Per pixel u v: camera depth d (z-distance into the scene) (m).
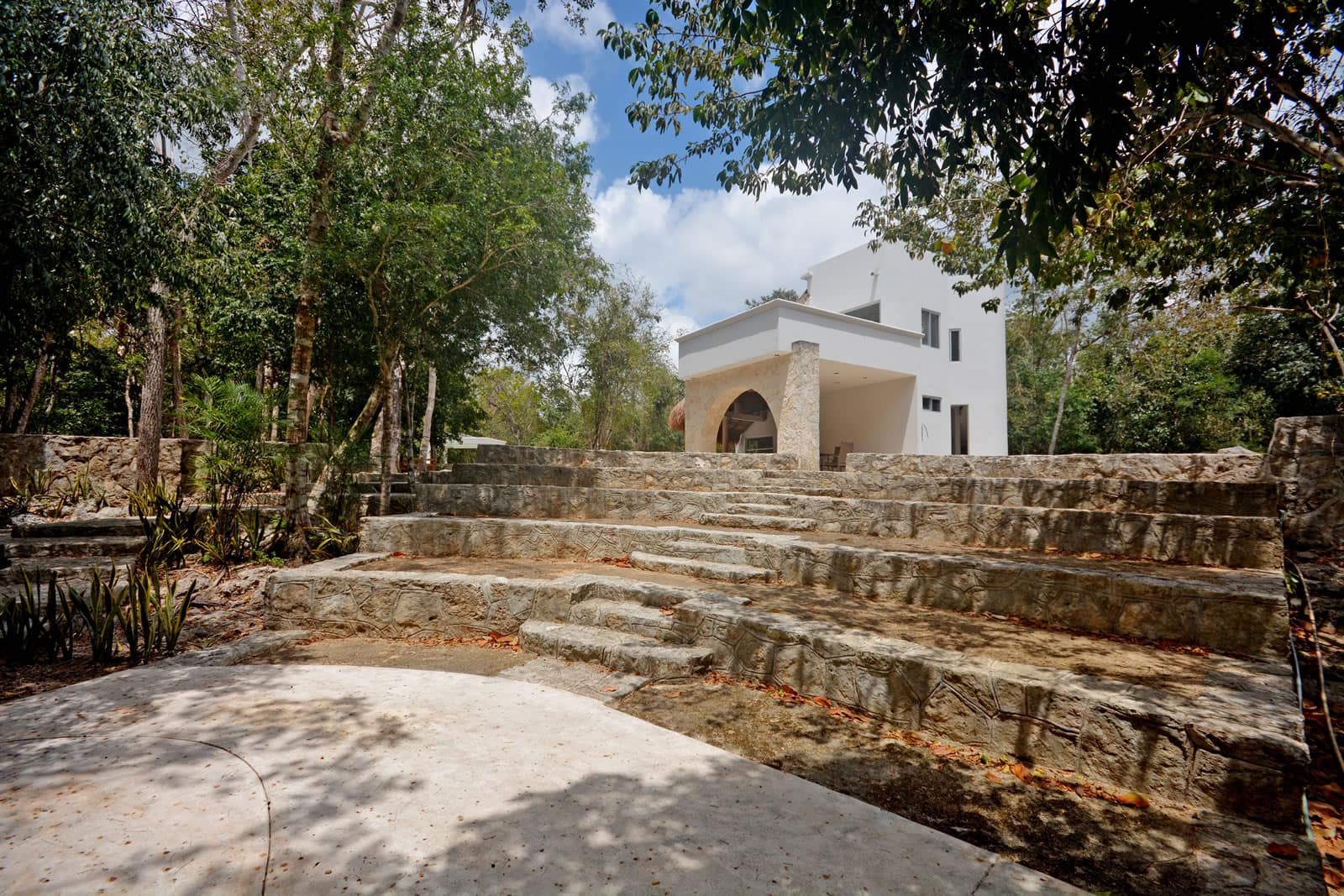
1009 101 2.98
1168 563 5.45
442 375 13.24
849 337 15.23
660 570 6.55
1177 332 11.61
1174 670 3.50
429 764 3.01
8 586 6.51
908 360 16.33
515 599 5.55
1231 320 10.12
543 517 9.03
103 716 3.55
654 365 26.42
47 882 2.04
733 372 16.47
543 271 10.15
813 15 3.09
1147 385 18.62
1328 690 4.42
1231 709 2.89
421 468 16.83
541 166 9.77
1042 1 3.44
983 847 2.46
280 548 7.85
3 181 5.11
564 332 20.58
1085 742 3.04
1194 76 2.69
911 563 5.29
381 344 8.33
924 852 2.35
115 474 12.02
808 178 5.51
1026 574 4.75
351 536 8.19
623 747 3.28
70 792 2.66
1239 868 2.30
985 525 6.69
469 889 2.06
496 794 2.73
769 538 6.71
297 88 7.00
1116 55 2.60
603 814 2.58
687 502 8.84
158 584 5.22
